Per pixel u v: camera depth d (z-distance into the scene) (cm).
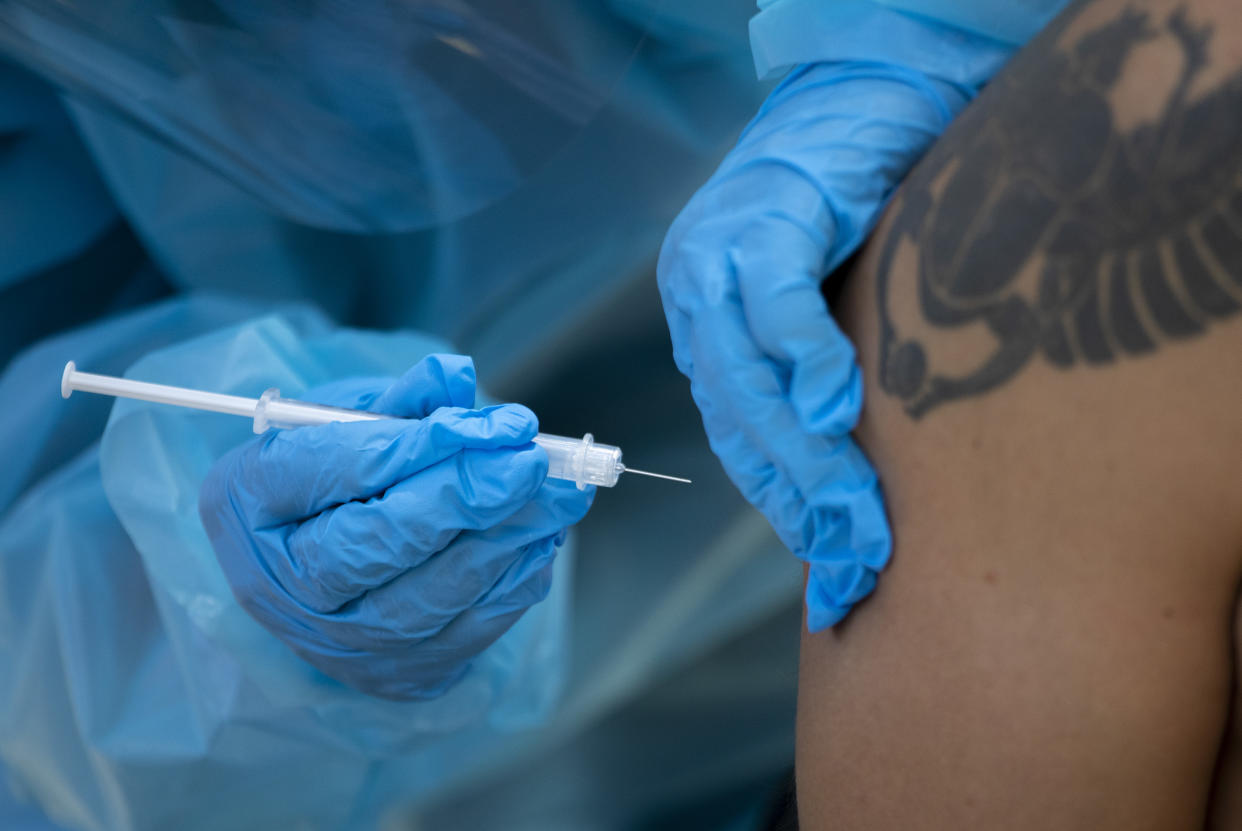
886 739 59
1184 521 49
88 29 92
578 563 152
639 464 153
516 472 82
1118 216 49
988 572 54
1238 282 46
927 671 57
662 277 70
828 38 69
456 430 83
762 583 147
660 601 149
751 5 124
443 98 100
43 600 129
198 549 119
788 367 63
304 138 107
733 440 67
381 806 137
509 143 109
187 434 126
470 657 105
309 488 89
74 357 145
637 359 149
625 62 104
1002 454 53
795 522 66
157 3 87
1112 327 49
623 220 141
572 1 94
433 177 116
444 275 149
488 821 140
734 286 62
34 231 143
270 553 95
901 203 61
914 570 58
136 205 140
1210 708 52
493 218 142
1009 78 57
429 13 88
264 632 117
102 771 124
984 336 54
